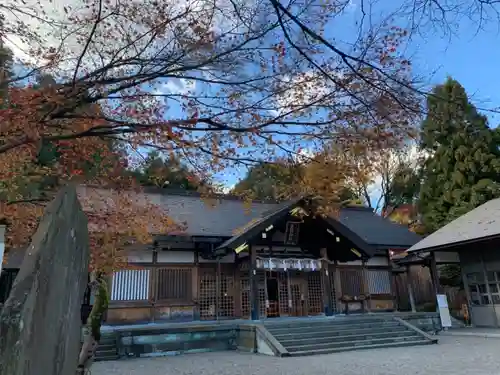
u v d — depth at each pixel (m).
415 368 7.60
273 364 8.55
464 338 12.69
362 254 15.18
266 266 14.12
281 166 4.65
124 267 7.93
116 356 10.06
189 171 5.11
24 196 7.39
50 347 2.08
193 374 7.54
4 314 1.71
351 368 7.77
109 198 8.81
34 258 1.97
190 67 4.11
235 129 3.96
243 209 17.97
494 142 20.73
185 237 13.88
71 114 4.34
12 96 3.84
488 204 17.14
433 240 15.43
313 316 15.31
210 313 14.28
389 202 27.31
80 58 4.02
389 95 3.36
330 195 5.88
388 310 17.16
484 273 14.95
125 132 4.17
